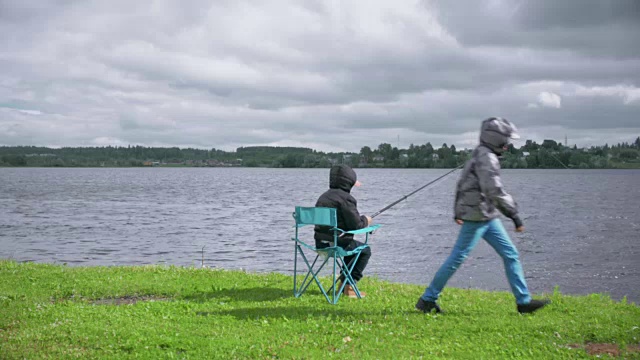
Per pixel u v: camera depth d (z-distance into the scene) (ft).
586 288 55.72
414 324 25.07
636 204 197.36
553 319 25.82
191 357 20.53
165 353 20.97
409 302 30.04
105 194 274.57
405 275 61.77
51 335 23.11
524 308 26.89
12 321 25.39
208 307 28.91
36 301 30.32
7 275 38.73
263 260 73.67
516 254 26.61
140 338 22.58
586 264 71.00
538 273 64.54
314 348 21.65
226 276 39.11
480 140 26.04
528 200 224.74
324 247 30.40
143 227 120.47
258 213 162.09
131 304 29.58
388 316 26.35
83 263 71.72
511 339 22.74
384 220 135.54
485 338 22.85
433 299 27.12
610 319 26.00
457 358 20.49
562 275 63.16
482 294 33.83
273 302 30.14
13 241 94.99
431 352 21.06
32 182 466.70
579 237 101.24
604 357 20.61
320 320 25.63
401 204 200.44
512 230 114.21
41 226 121.60
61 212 162.71
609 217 145.18
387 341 22.52
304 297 31.53
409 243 90.99
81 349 21.53
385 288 34.86
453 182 458.50
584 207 183.21
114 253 81.35
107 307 28.71
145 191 311.88
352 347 21.66
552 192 299.79
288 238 99.71
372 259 73.56
